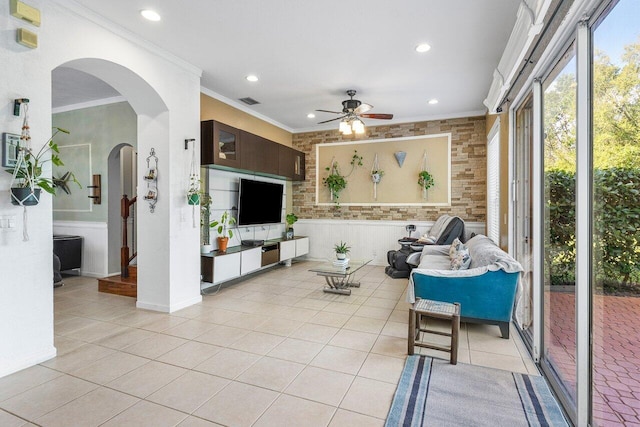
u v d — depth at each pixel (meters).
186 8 2.72
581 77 1.74
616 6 1.47
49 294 2.54
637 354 1.39
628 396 1.45
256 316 3.55
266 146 5.52
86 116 5.31
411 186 6.23
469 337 3.05
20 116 2.32
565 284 2.22
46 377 2.29
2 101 2.24
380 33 3.12
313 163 6.95
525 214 3.24
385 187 6.43
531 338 2.93
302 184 7.06
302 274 5.66
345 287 4.71
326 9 2.73
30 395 2.08
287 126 6.88
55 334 3.04
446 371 2.40
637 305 1.37
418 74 4.09
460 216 5.90
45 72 2.47
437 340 2.98
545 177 2.54
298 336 3.03
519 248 3.46
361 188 6.61
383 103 5.30
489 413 1.92
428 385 2.21
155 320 3.40
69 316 3.51
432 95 4.90
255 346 2.81
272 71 4.02
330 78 4.25
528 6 2.04
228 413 1.92
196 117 3.91
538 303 2.55
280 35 3.16
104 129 5.19
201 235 4.62
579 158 1.77
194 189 3.81
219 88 4.64
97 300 4.07
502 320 3.01
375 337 3.02
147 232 3.69
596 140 1.67
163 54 3.44
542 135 2.57
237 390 2.15
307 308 3.84
